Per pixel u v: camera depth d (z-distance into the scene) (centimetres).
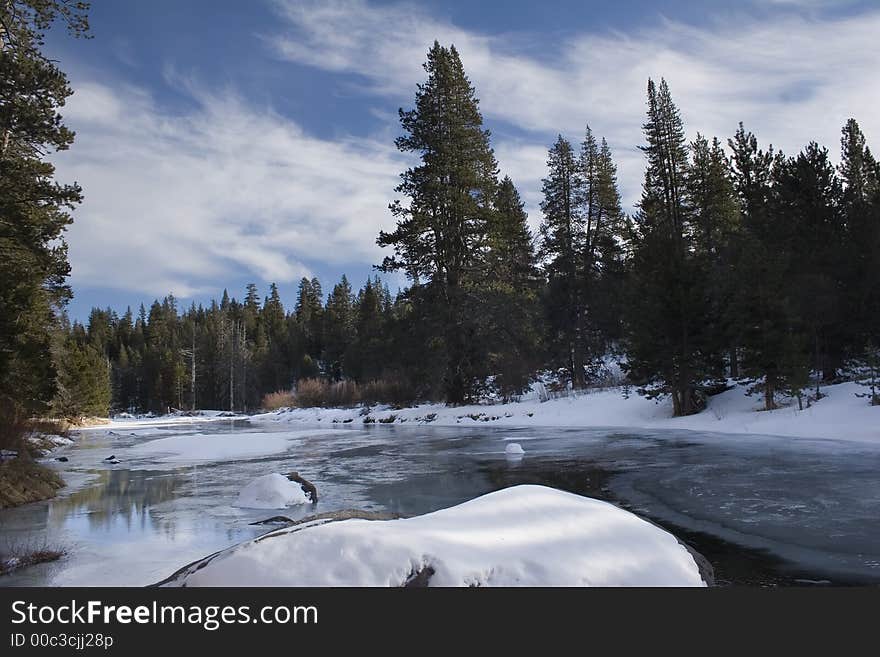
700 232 3934
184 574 383
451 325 3578
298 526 421
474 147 3856
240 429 3953
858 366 2431
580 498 505
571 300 4272
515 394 3741
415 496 1146
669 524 864
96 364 6075
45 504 1160
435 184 3659
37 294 1941
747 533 800
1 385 1659
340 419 4166
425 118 3803
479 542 379
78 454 2258
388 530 378
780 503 966
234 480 1445
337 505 1070
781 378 2192
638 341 2534
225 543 805
